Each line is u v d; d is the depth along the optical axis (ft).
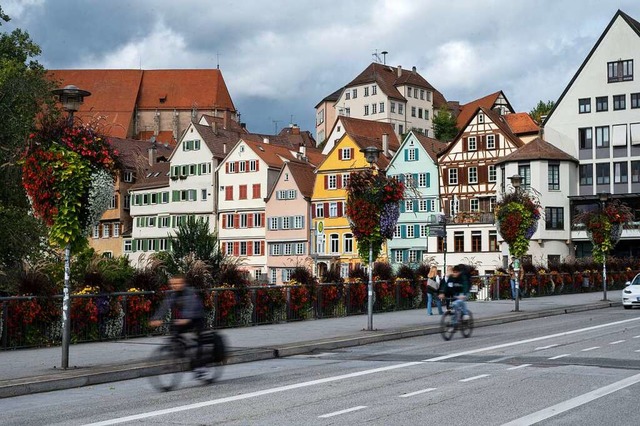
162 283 79.92
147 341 72.90
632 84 247.29
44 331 68.69
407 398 41.42
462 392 43.14
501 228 113.91
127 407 40.68
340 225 283.59
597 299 147.64
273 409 38.78
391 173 278.05
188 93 502.38
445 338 76.38
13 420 37.45
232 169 310.04
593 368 52.65
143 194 336.29
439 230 138.21
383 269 117.19
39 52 178.70
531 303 134.41
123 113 484.33
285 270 293.23
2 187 134.92
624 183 246.68
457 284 78.43
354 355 64.54
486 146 262.26
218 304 85.56
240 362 61.00
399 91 457.27
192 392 45.62
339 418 36.01
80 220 54.75
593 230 142.31
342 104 464.24
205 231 186.39
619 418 35.24
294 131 441.68
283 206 295.28
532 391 43.16
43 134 54.54
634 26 247.29
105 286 75.36
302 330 83.61
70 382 49.29
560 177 247.29
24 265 82.64
